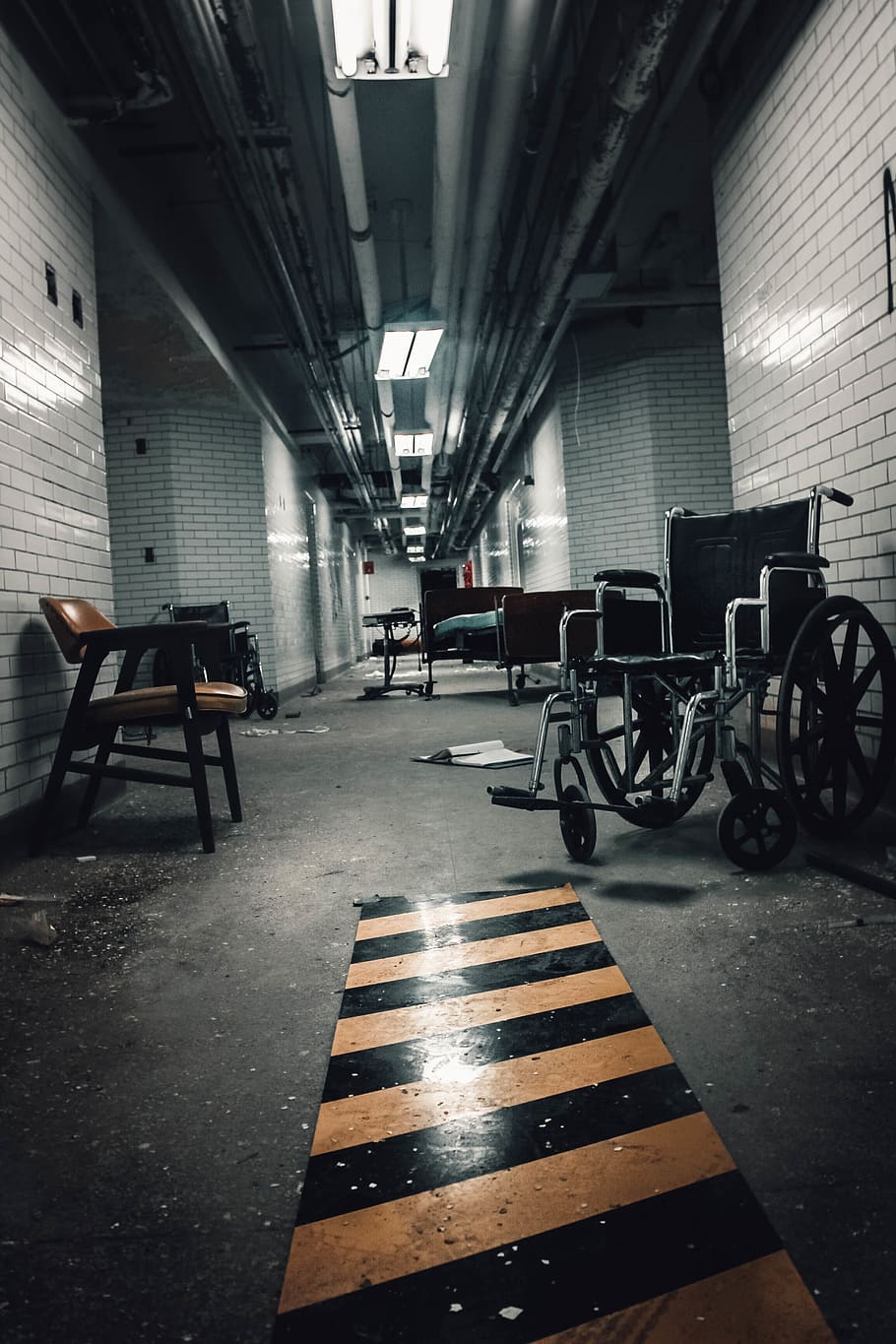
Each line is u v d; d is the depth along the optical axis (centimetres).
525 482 1205
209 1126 127
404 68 342
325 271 726
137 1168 117
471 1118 125
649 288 771
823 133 321
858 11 292
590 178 459
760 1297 88
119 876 271
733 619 248
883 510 293
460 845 290
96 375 408
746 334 406
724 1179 108
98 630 309
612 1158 113
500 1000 165
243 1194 111
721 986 166
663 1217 101
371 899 233
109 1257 99
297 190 494
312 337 680
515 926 206
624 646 313
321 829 325
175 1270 97
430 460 1278
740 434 418
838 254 315
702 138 571
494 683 1087
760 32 373
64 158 393
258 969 189
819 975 168
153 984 184
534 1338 84
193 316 654
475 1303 89
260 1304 91
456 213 510
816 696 246
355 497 1584
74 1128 128
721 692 246
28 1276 97
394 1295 91
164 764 511
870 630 254
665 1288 90
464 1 331
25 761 314
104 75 378
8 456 313
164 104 482
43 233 360
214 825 341
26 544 325
